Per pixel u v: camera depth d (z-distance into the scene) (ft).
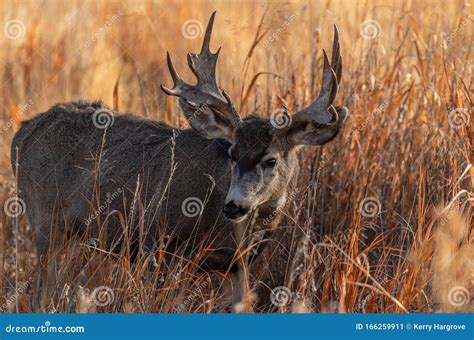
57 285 53.01
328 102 53.47
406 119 66.64
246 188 52.06
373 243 55.88
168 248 56.65
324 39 75.41
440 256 52.24
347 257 52.65
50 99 85.25
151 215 56.65
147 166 57.57
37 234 61.31
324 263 54.95
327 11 71.82
